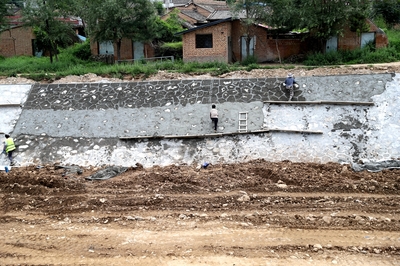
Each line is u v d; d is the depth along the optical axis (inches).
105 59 1326.3
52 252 423.8
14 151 784.9
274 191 584.1
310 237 436.8
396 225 459.8
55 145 790.5
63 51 1406.3
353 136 739.4
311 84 831.7
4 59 1350.9
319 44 1160.8
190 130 784.9
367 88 800.9
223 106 818.8
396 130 737.0
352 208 511.5
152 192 594.9
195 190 596.1
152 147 767.7
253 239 434.0
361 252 404.5
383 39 1112.8
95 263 396.8
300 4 1092.5
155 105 842.8
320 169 679.7
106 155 761.6
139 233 458.6
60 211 538.6
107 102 861.8
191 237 442.6
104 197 578.2
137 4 1163.9
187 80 887.7
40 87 919.0
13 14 1334.9
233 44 1230.9
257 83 855.7
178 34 1198.3
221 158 737.0
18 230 482.9
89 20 1143.0
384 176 633.6
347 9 1018.7
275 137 753.0
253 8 1103.0
